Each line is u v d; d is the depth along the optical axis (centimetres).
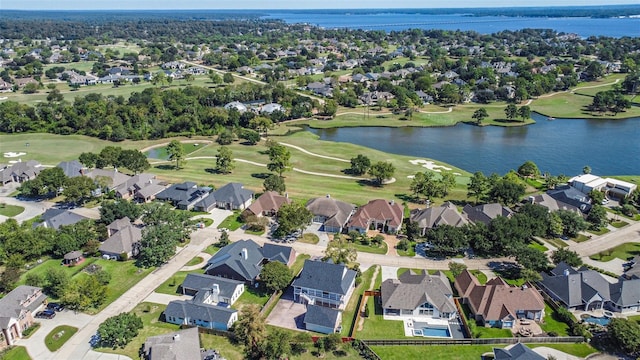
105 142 19550
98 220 11888
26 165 15012
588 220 11694
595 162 17312
